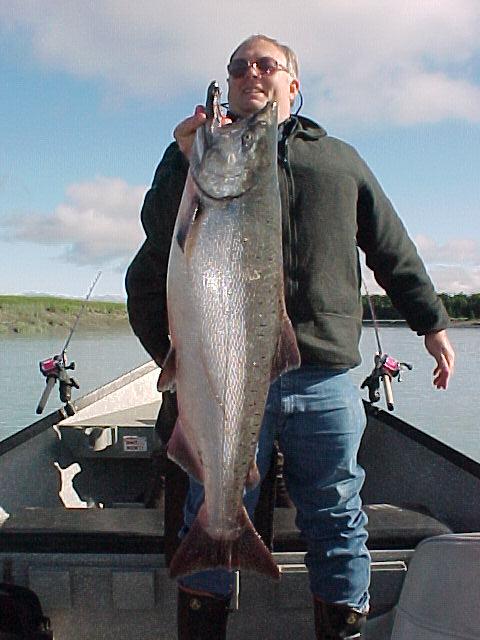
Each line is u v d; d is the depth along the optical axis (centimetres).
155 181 235
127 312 244
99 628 254
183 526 235
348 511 231
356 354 234
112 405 532
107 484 464
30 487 368
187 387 204
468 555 197
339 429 228
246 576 253
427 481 338
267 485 247
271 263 205
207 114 207
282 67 241
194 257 200
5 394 903
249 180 203
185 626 232
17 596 239
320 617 232
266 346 205
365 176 242
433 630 198
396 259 252
